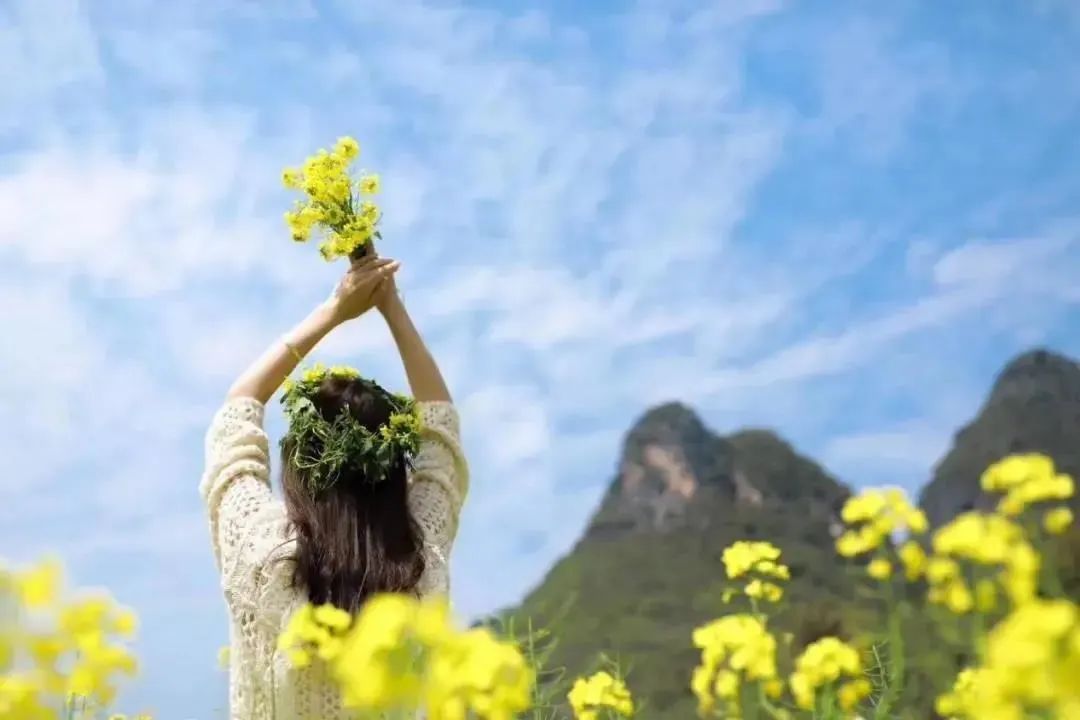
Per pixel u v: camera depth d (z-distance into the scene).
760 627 1.67
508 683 1.14
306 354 2.48
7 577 1.38
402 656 1.15
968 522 1.38
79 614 1.44
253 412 2.38
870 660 1.80
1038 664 0.96
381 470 2.22
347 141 2.57
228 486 2.31
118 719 1.88
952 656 1.52
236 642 2.20
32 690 1.34
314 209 2.56
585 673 2.35
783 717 1.60
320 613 1.69
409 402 2.39
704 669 1.66
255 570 2.18
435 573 2.28
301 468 2.24
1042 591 1.35
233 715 2.18
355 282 2.55
